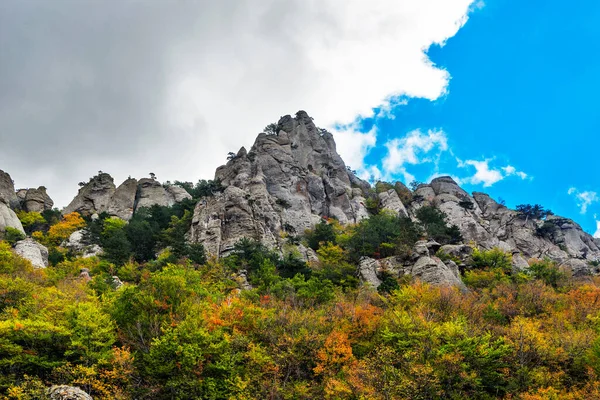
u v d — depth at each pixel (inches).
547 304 1791.3
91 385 1126.4
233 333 1348.4
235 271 2452.0
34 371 1163.3
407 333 1380.4
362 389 1134.4
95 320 1238.9
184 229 3255.4
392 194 4598.9
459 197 4879.4
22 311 1331.2
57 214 3998.5
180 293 1445.6
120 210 4197.8
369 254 2802.7
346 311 1593.3
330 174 4906.5
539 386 1213.1
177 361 1188.5
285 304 1668.3
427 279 2316.7
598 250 4468.5
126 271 2285.9
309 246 3270.2
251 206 3282.5
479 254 2797.7
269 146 4525.1
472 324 1477.6
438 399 1185.4
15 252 2365.9
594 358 1256.8
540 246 3993.6
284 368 1288.1
